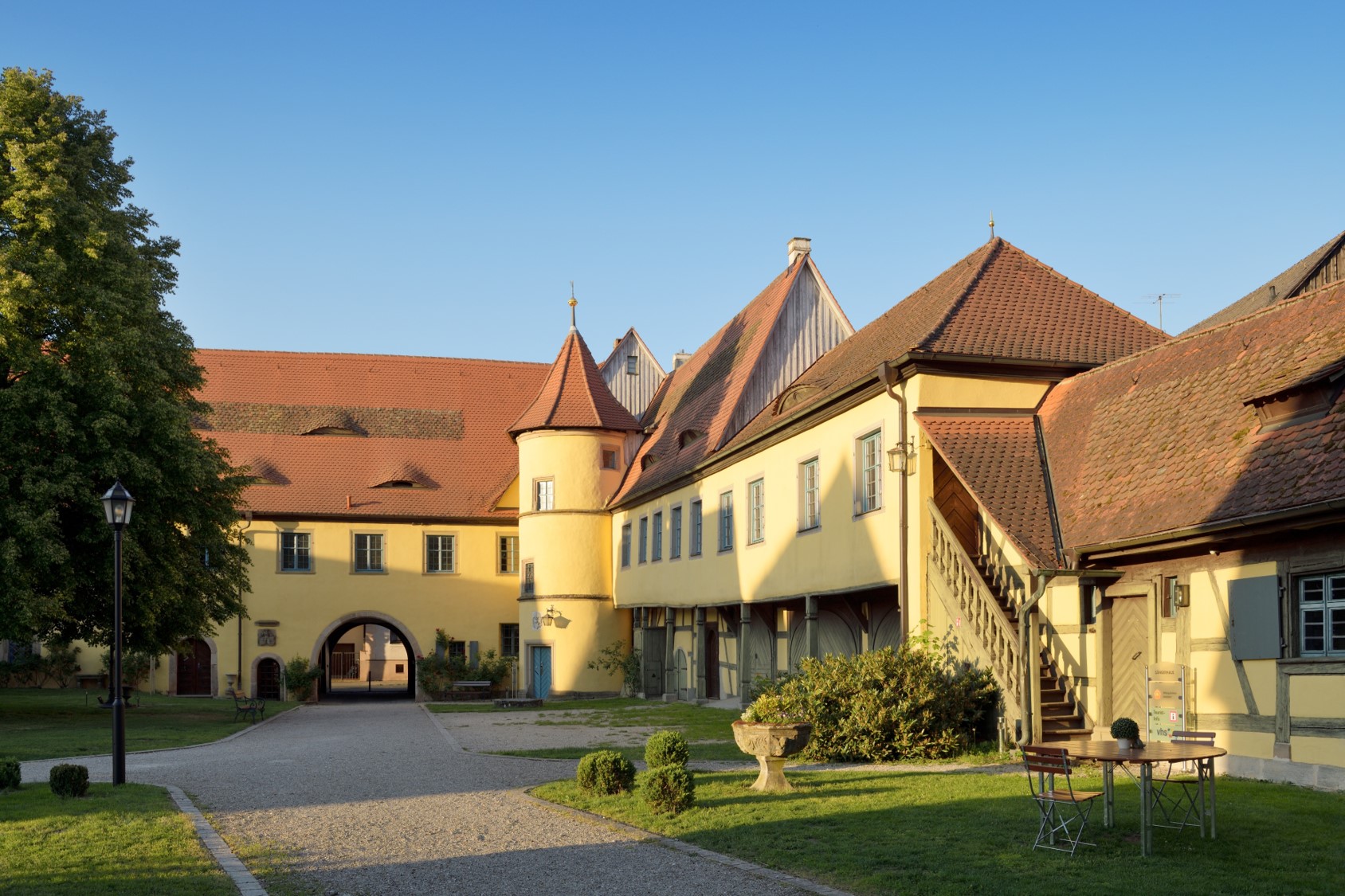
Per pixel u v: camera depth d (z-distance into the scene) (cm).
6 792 1483
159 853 1073
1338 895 855
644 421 4547
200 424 4638
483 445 4900
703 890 931
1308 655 1363
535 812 1342
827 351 3450
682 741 1542
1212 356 1766
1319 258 2931
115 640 1619
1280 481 1380
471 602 4616
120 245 2928
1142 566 1648
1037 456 1950
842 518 2298
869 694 1792
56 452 2784
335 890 946
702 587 3183
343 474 4644
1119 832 1089
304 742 2406
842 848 1057
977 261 2375
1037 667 1714
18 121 2827
